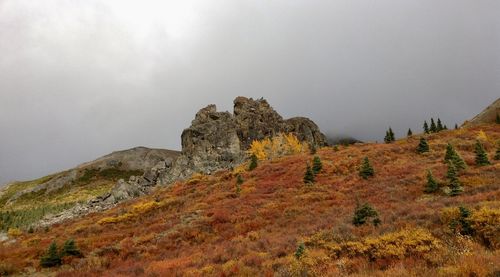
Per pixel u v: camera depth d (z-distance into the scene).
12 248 27.36
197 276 13.87
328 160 47.72
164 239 23.88
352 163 43.09
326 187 33.47
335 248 14.17
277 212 26.55
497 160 36.53
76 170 180.88
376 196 26.52
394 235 14.08
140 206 38.78
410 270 10.68
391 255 12.63
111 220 35.12
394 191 27.30
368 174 35.38
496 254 10.98
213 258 16.59
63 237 30.55
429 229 14.76
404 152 47.44
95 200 62.41
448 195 23.83
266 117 90.38
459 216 14.86
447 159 37.09
